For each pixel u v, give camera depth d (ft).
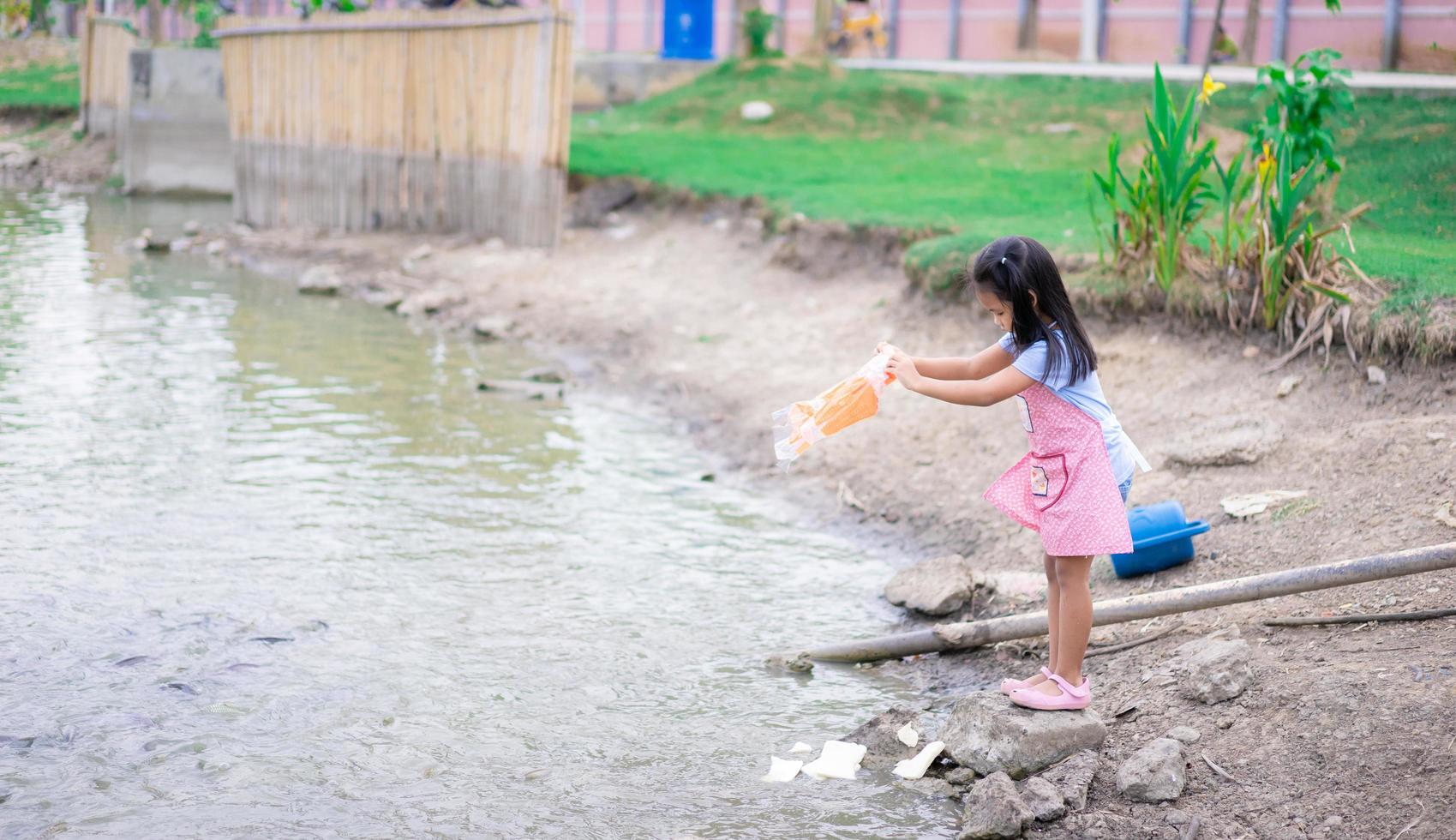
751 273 33.73
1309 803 11.55
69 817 12.29
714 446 25.26
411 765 13.53
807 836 12.42
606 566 19.31
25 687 14.74
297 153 47.26
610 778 13.42
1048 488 12.82
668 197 39.60
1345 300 20.21
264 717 14.37
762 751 14.16
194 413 25.89
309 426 25.36
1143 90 48.24
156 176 59.36
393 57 43.11
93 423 24.95
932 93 52.95
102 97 70.08
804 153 44.62
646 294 34.22
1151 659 14.90
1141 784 12.32
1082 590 12.99
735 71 59.41
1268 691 13.20
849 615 17.90
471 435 25.35
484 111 40.68
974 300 26.63
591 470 23.67
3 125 75.97
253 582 17.94
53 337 31.73
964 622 16.35
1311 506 17.13
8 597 17.03
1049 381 12.46
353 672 15.53
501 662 16.03
